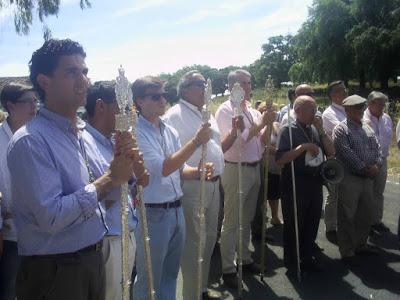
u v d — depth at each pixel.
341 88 5.88
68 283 2.09
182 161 2.99
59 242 2.06
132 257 2.82
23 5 10.57
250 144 4.61
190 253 3.85
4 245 3.29
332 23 44.88
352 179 4.88
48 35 10.62
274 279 4.64
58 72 2.10
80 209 1.98
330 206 5.78
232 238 4.54
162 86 3.25
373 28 41.59
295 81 52.31
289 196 4.68
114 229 2.62
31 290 2.10
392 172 9.72
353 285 4.46
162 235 3.21
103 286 2.27
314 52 47.06
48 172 1.99
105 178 2.07
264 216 4.56
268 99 4.29
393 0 43.00
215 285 4.52
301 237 4.77
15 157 1.99
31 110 3.40
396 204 7.23
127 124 2.04
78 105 2.19
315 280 4.60
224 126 4.62
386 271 4.77
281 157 4.55
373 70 42.66
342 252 5.04
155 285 3.27
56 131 2.13
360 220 5.10
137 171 2.40
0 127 3.40
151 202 3.16
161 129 3.39
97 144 2.55
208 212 3.98
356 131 4.93
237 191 4.54
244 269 4.86
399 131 5.79
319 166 4.59
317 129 4.76
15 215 2.10
